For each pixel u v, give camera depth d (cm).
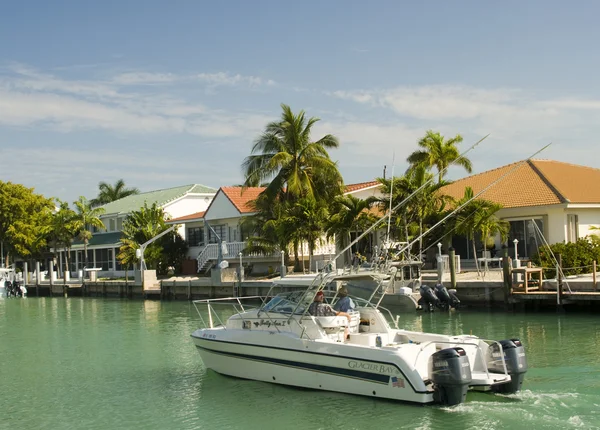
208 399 1357
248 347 1435
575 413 1136
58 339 2416
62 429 1241
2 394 1523
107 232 6216
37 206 6556
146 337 2352
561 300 2438
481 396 1236
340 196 3653
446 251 3644
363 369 1231
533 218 3425
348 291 1493
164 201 5853
